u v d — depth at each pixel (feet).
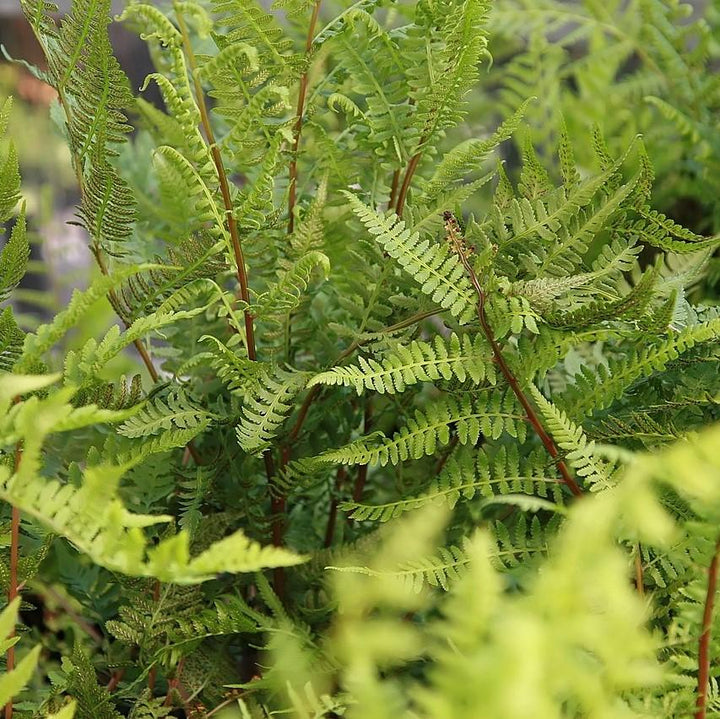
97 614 3.13
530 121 4.48
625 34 4.44
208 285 2.80
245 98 2.79
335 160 3.00
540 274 2.74
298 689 2.62
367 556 2.85
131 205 2.83
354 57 2.89
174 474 2.97
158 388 2.90
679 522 2.51
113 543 2.10
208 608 2.92
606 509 1.97
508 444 3.01
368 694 1.94
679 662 2.29
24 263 2.75
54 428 2.18
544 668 1.88
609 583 1.94
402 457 2.69
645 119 4.41
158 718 2.72
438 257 2.65
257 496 3.02
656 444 2.67
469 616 1.93
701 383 2.76
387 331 2.83
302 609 2.86
